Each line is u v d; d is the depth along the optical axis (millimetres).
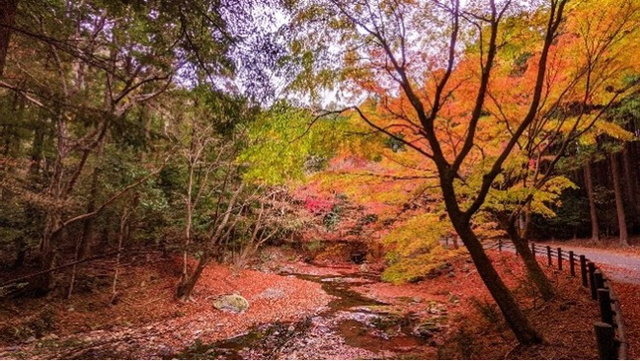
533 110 6355
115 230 17047
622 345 5004
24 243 14289
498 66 8664
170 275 16203
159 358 9422
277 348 10281
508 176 9766
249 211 20359
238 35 6539
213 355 9719
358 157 8258
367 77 7141
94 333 11023
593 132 10148
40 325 10945
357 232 20672
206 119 13914
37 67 10500
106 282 14250
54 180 12805
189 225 14758
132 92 12914
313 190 16125
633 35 8086
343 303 15461
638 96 16594
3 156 11219
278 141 7309
